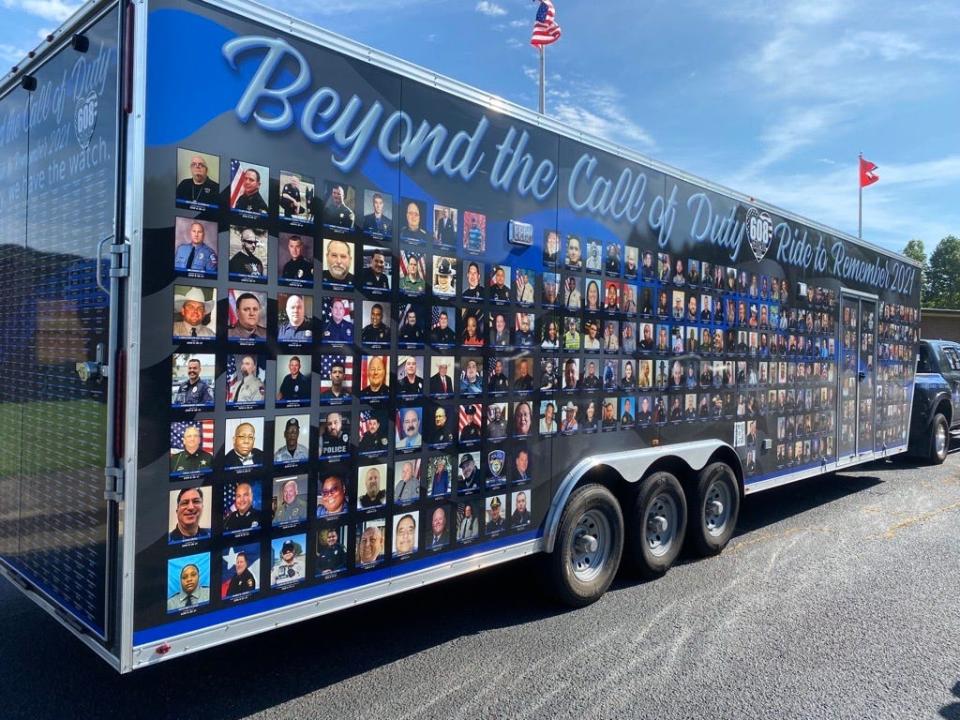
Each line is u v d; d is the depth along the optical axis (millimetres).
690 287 5539
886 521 7289
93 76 2928
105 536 2770
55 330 3234
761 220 6395
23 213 3584
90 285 2939
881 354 8805
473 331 3877
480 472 3945
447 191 3721
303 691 3510
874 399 8633
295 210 3055
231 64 2850
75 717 3221
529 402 4238
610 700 3467
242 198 2879
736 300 6074
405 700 3432
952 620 4578
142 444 2625
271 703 3383
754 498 8484
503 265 4043
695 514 5676
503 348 4059
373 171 3359
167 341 2678
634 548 5129
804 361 7105
